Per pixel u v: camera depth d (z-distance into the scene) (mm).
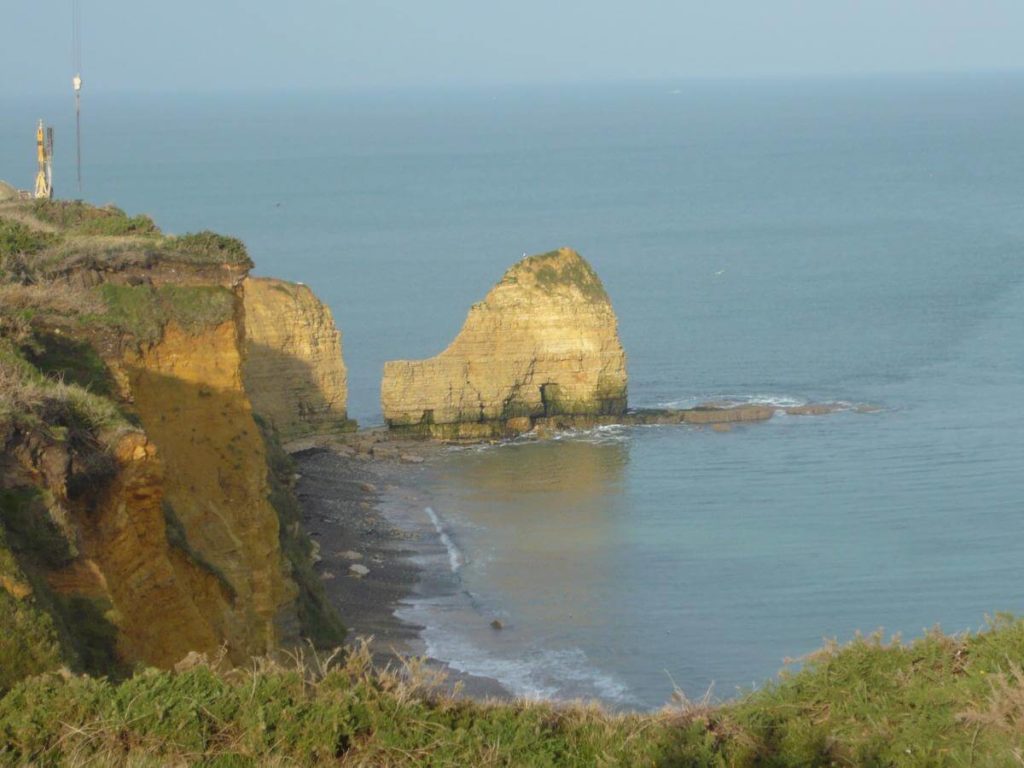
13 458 26844
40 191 74625
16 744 19672
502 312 107688
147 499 30328
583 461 99250
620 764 19875
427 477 95938
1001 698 19953
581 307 108188
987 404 114312
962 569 74812
